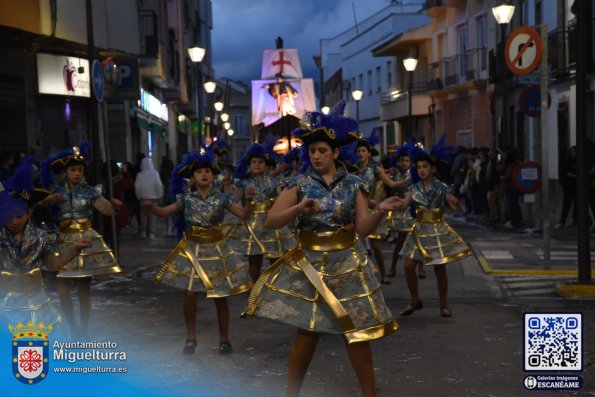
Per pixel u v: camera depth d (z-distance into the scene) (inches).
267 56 2165.4
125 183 662.5
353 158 217.8
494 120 1122.0
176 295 425.1
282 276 214.8
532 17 1102.4
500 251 598.5
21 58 777.6
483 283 456.4
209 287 289.7
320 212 209.5
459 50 1517.0
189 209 297.9
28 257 248.4
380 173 436.8
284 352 296.8
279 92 2050.9
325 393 245.1
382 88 2134.6
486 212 904.3
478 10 1379.2
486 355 289.4
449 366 275.0
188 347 294.4
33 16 732.0
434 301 399.9
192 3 2213.3
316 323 208.7
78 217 323.9
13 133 777.6
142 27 1214.3
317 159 213.9
